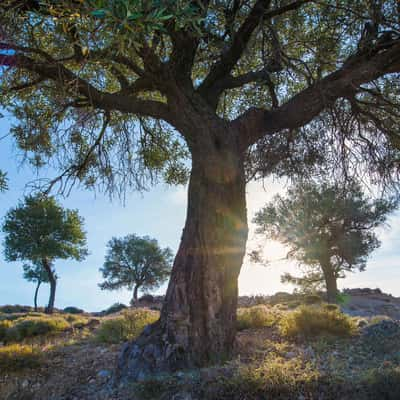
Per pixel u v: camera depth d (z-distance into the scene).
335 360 5.41
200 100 6.98
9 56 5.86
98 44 4.96
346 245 20.61
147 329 6.03
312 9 8.77
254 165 10.20
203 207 6.39
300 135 9.59
